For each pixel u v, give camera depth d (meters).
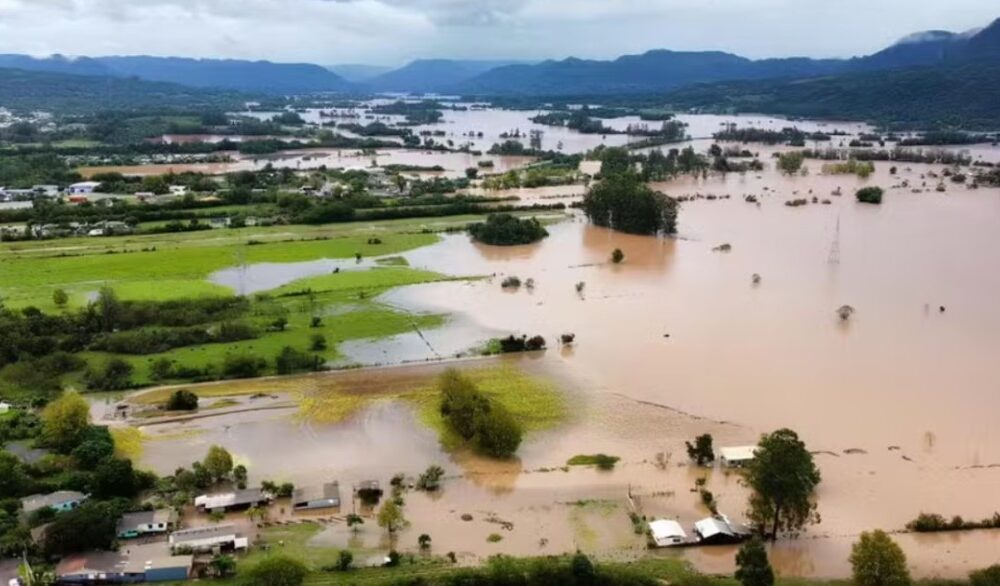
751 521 75.25
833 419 99.44
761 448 77.75
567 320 139.62
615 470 87.31
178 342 125.75
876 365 117.19
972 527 75.88
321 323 137.00
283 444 94.56
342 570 68.12
